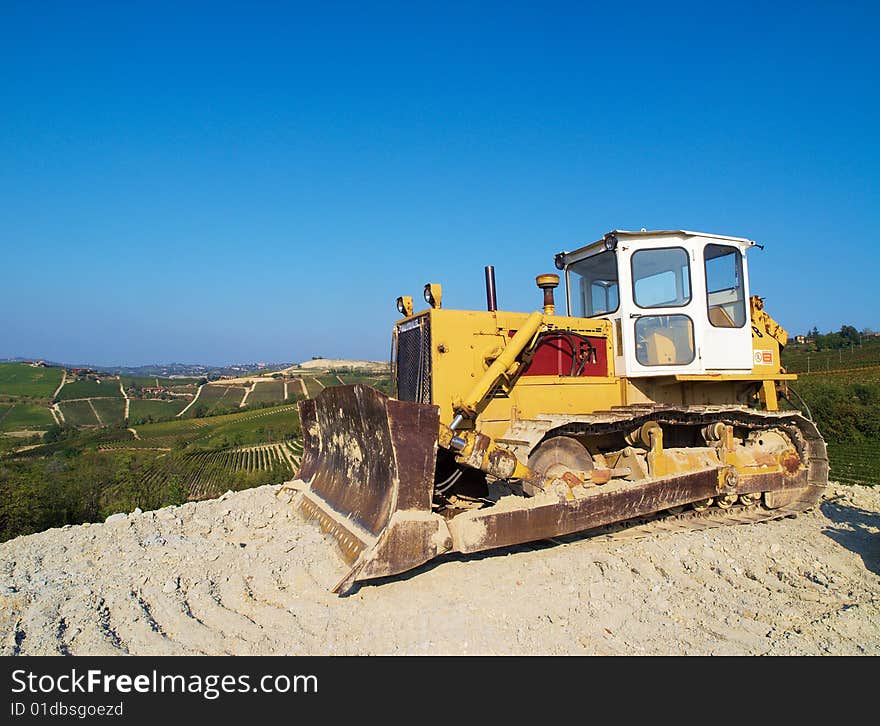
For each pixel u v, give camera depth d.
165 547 5.84
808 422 7.65
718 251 7.16
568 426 5.87
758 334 7.86
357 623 4.19
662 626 4.28
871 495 8.55
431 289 6.20
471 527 4.82
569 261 7.64
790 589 5.06
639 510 5.91
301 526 6.27
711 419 6.96
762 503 7.40
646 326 6.79
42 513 14.41
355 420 5.61
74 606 4.38
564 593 4.69
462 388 6.09
